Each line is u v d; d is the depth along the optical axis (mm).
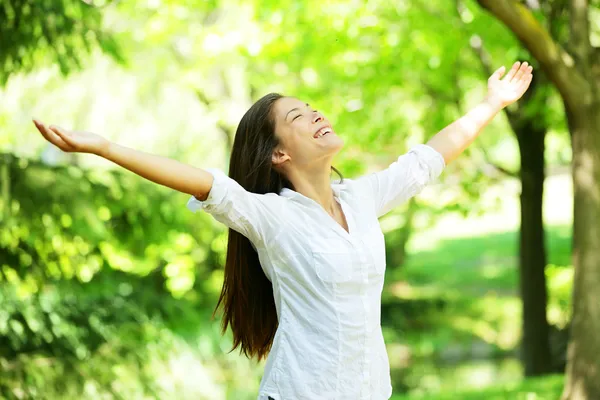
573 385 10609
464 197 16266
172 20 15727
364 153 16453
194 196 4082
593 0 12734
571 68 9961
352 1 14008
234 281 4715
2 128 16172
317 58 14797
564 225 34625
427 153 4852
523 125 15383
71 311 11664
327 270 4141
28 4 10305
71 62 10938
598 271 10422
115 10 16094
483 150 16000
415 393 19625
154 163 3787
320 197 4441
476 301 26547
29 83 16719
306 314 4184
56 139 3516
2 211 10273
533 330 15711
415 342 23594
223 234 18094
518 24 9461
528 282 15766
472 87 16688
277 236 4180
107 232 11312
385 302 25359
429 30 14016
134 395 11172
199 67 16891
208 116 19109
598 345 10445
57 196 10523
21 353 10859
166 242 12148
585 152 10359
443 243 36438
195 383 12516
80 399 10781
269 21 14312
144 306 12547
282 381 4156
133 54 17328
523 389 12484
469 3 13602
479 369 21188
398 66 14633
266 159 4461
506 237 36625
